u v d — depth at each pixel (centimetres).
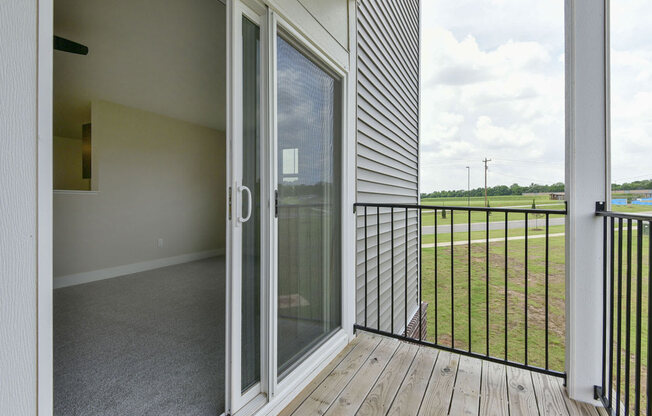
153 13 248
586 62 168
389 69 393
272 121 159
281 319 173
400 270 460
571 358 170
